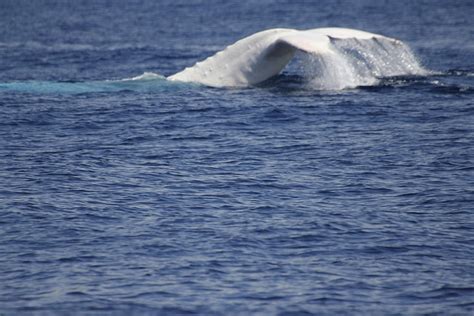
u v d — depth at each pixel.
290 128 124.12
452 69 184.88
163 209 87.31
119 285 68.56
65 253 75.31
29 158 107.88
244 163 105.44
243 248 76.38
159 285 68.56
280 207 87.94
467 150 111.19
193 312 64.00
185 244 77.25
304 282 69.31
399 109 135.62
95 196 91.69
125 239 78.56
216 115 132.38
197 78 156.75
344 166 103.94
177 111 135.38
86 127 125.81
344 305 65.31
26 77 184.38
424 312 64.25
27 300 66.00
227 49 157.50
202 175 100.06
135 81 158.38
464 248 76.88
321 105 138.12
